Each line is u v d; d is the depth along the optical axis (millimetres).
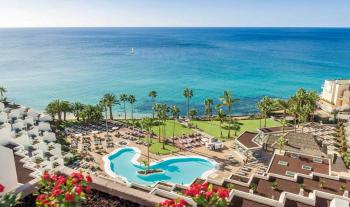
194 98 144250
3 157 23172
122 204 18062
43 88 158875
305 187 43562
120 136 83750
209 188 15281
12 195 15797
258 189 43281
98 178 19719
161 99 141625
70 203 13922
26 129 68562
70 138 82188
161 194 29141
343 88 107750
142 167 66312
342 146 72875
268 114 109125
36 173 25859
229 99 92312
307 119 101312
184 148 76812
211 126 96875
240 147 74062
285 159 56031
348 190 42469
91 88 160125
